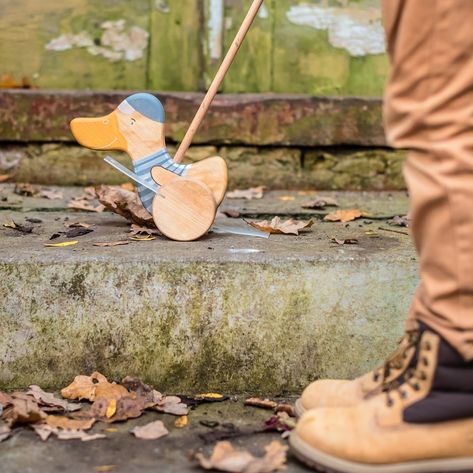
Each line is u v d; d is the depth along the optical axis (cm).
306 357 248
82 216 326
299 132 399
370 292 248
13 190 383
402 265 248
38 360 245
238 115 396
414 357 189
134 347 245
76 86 418
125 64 419
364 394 205
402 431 186
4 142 400
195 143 399
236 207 351
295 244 268
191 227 270
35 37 414
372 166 407
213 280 244
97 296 244
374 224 317
